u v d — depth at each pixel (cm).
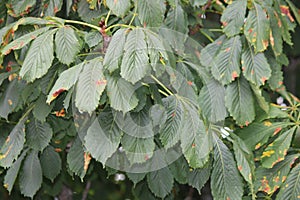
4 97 237
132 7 227
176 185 273
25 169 246
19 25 222
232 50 228
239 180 222
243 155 222
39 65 195
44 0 227
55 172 250
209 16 298
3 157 227
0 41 210
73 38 199
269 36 224
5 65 251
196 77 236
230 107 228
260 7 226
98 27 204
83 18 230
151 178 236
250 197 239
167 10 245
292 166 238
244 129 239
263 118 239
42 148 233
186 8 249
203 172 231
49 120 238
